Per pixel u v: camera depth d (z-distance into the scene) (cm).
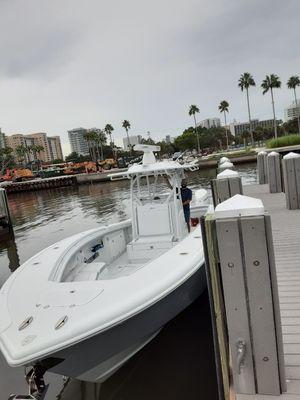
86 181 5200
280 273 447
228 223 220
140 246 599
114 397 397
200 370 421
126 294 361
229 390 251
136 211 623
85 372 359
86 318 329
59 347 307
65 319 332
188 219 707
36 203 3191
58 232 1593
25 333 324
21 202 3516
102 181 5141
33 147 9262
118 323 331
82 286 388
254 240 218
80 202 2800
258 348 232
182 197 704
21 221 2067
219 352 252
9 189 5269
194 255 448
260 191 1115
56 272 450
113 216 1905
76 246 541
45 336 316
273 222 714
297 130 9062
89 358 343
